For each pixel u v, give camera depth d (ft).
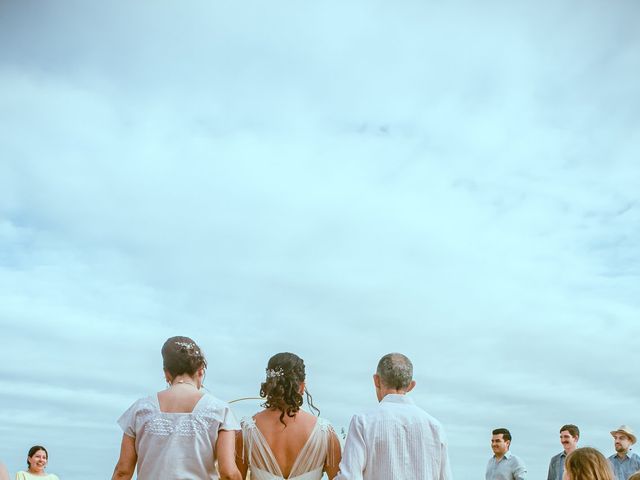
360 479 15.42
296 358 16.10
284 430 15.65
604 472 15.47
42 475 33.17
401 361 16.53
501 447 36.94
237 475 14.20
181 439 14.32
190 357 15.15
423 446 15.78
